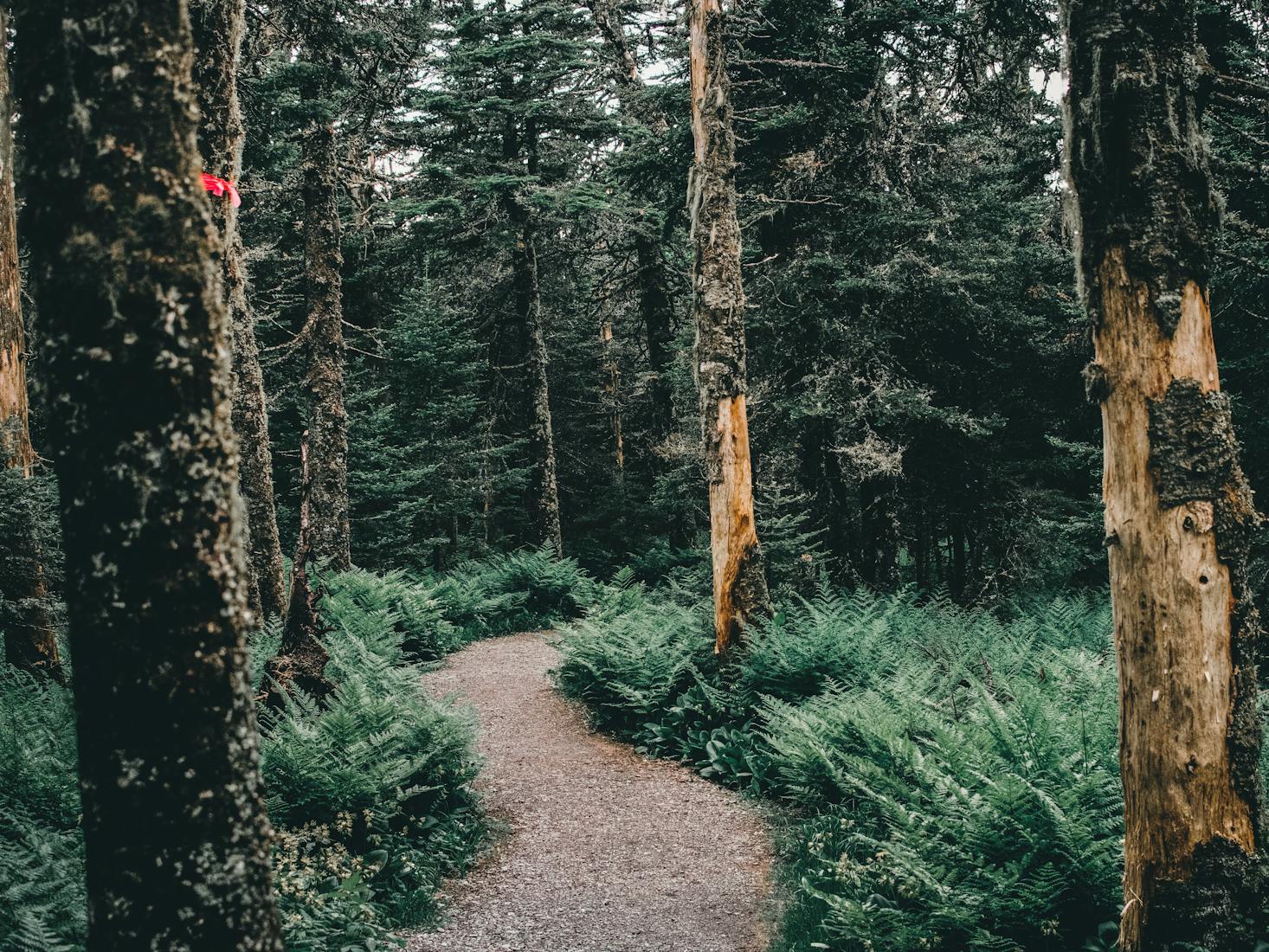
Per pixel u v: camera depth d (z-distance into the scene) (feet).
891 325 47.67
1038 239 48.85
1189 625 13.26
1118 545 13.93
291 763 22.07
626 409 97.86
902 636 36.78
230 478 7.79
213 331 7.72
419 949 18.94
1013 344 49.19
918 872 17.60
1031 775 19.69
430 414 71.82
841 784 24.41
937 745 22.07
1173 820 13.38
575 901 21.45
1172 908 13.35
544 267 80.07
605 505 90.02
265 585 46.60
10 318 28.84
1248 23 30.68
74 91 7.34
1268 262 28.96
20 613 24.77
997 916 16.71
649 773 30.73
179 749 7.38
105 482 7.31
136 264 7.32
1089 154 13.89
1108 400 13.94
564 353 92.94
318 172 47.62
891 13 42.29
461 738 26.48
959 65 40.88
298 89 44.19
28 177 7.48
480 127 68.13
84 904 15.12
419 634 50.19
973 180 47.50
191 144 7.73
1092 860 16.21
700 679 33.68
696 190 35.35
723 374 34.83
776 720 28.96
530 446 86.17
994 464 49.88
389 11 40.73
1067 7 14.08
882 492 48.08
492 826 26.11
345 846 21.98
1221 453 13.30
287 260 58.23
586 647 38.47
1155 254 13.44
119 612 7.31
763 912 20.63
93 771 7.41
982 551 54.24
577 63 64.44
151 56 7.48
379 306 75.51
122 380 7.30
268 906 7.89
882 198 44.42
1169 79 13.53
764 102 46.85
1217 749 13.25
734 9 37.24
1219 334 34.47
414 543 76.95
